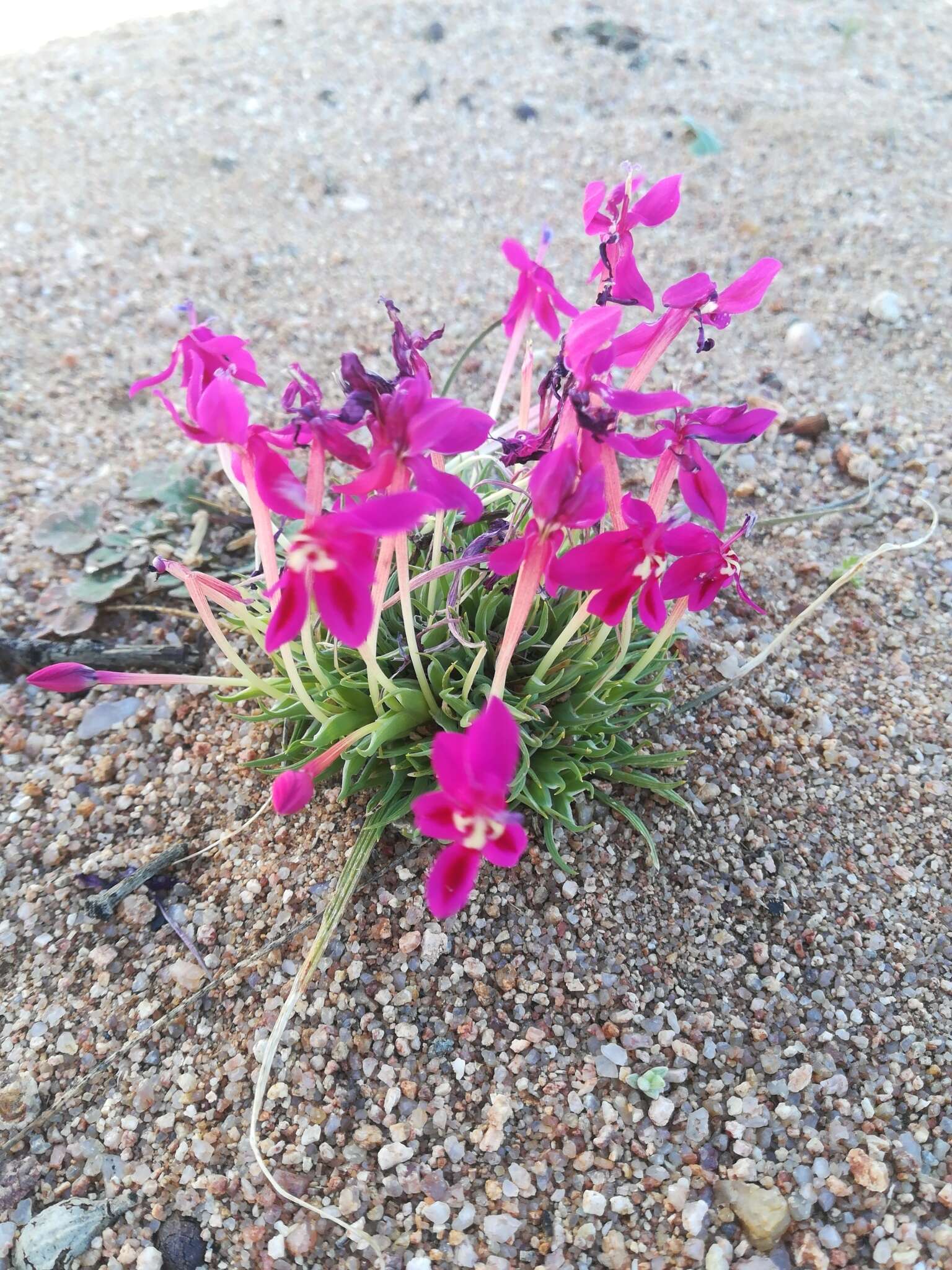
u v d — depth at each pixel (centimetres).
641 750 18
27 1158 14
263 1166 13
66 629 20
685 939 16
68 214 31
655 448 12
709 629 20
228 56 38
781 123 35
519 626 13
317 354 27
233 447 13
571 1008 15
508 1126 14
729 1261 13
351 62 38
